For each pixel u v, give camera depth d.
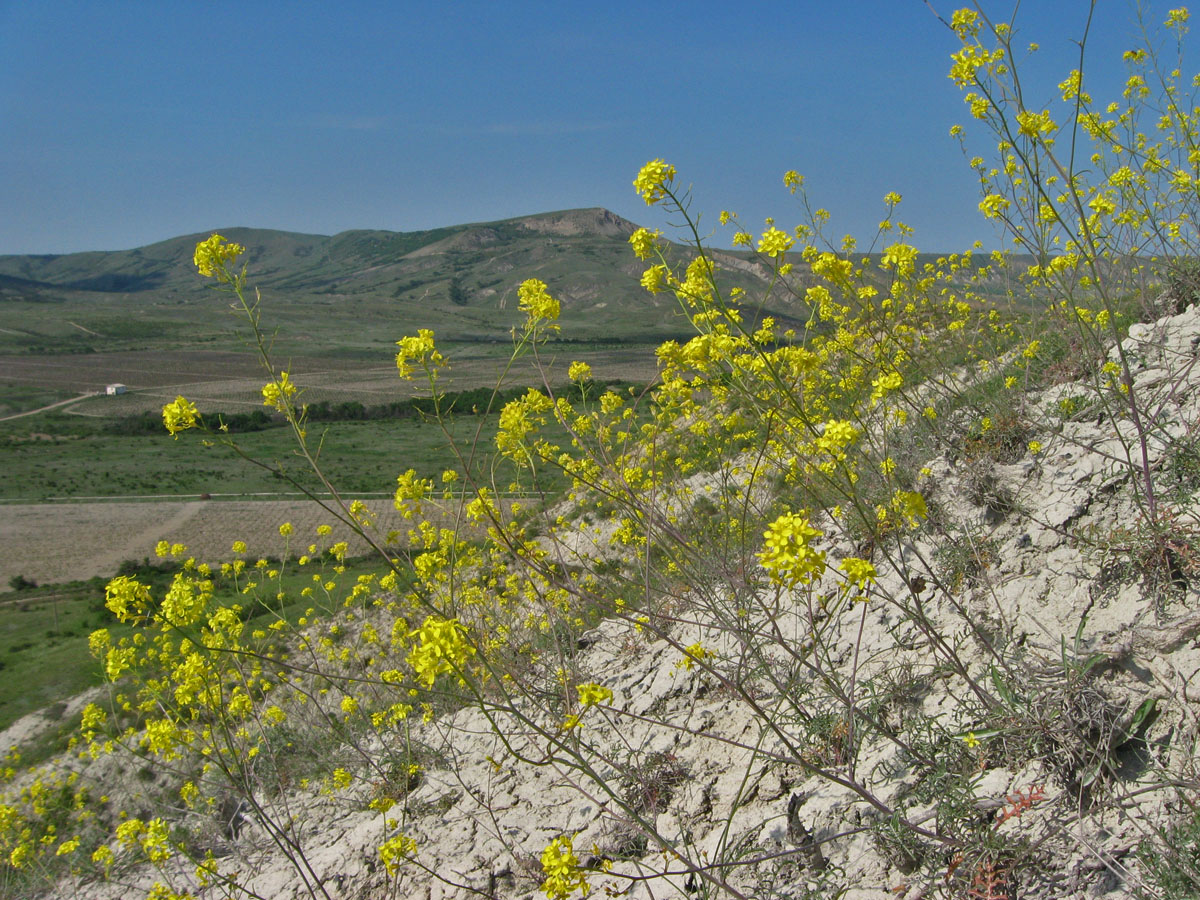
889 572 4.47
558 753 4.85
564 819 4.21
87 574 44.34
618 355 153.12
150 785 8.70
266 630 8.22
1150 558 3.05
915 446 5.21
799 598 4.19
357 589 8.57
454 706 6.43
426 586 4.95
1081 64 2.84
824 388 5.68
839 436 2.59
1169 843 2.11
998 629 3.49
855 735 3.25
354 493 61.91
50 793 9.25
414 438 94.44
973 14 3.47
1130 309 6.25
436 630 2.43
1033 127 3.00
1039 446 4.55
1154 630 2.78
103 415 117.31
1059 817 2.49
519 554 3.59
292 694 7.96
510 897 3.90
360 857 4.82
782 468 4.22
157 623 3.54
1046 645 3.16
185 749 6.29
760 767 3.70
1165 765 2.45
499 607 7.46
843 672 3.89
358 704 7.12
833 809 3.09
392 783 5.54
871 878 2.78
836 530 5.33
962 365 6.85
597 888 3.51
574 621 6.21
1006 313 7.61
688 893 3.21
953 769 2.81
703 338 3.13
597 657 5.95
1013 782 2.67
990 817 2.61
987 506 4.43
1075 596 3.34
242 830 6.16
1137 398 4.48
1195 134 5.52
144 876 6.52
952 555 4.05
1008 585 3.73
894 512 2.91
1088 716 2.60
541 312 3.67
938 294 8.26
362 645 8.27
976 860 2.38
